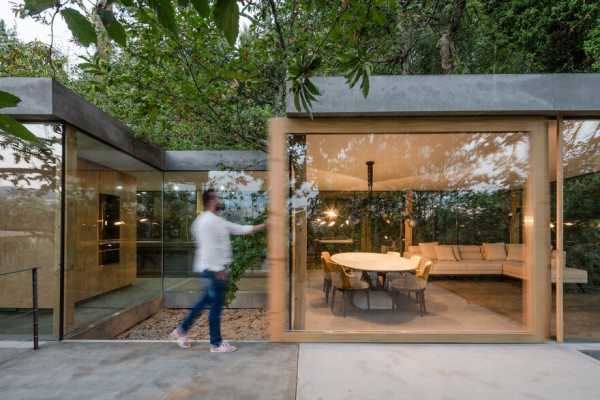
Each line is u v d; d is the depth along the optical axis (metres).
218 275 3.09
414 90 3.30
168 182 6.84
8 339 3.51
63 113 3.56
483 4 6.98
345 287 3.98
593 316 3.38
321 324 3.74
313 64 1.72
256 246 5.06
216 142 6.88
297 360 2.94
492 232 4.61
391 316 3.93
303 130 3.49
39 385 2.50
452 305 4.23
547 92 3.24
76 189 3.93
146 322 5.71
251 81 4.57
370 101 3.30
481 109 3.26
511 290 4.00
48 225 3.70
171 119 5.80
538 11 6.66
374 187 5.16
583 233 3.43
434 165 4.91
